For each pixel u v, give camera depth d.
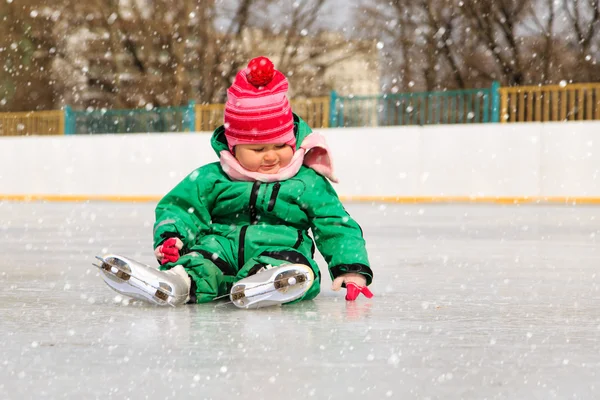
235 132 2.54
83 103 23.88
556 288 3.01
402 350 1.81
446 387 1.49
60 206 11.48
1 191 14.77
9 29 23.08
